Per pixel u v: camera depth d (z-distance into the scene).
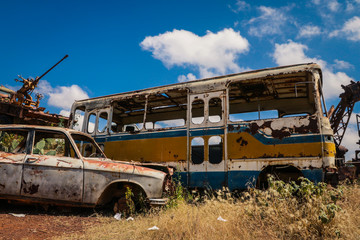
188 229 3.53
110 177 5.05
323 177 5.71
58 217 4.80
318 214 3.68
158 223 4.03
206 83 7.75
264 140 6.50
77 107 10.10
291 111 8.72
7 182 5.01
